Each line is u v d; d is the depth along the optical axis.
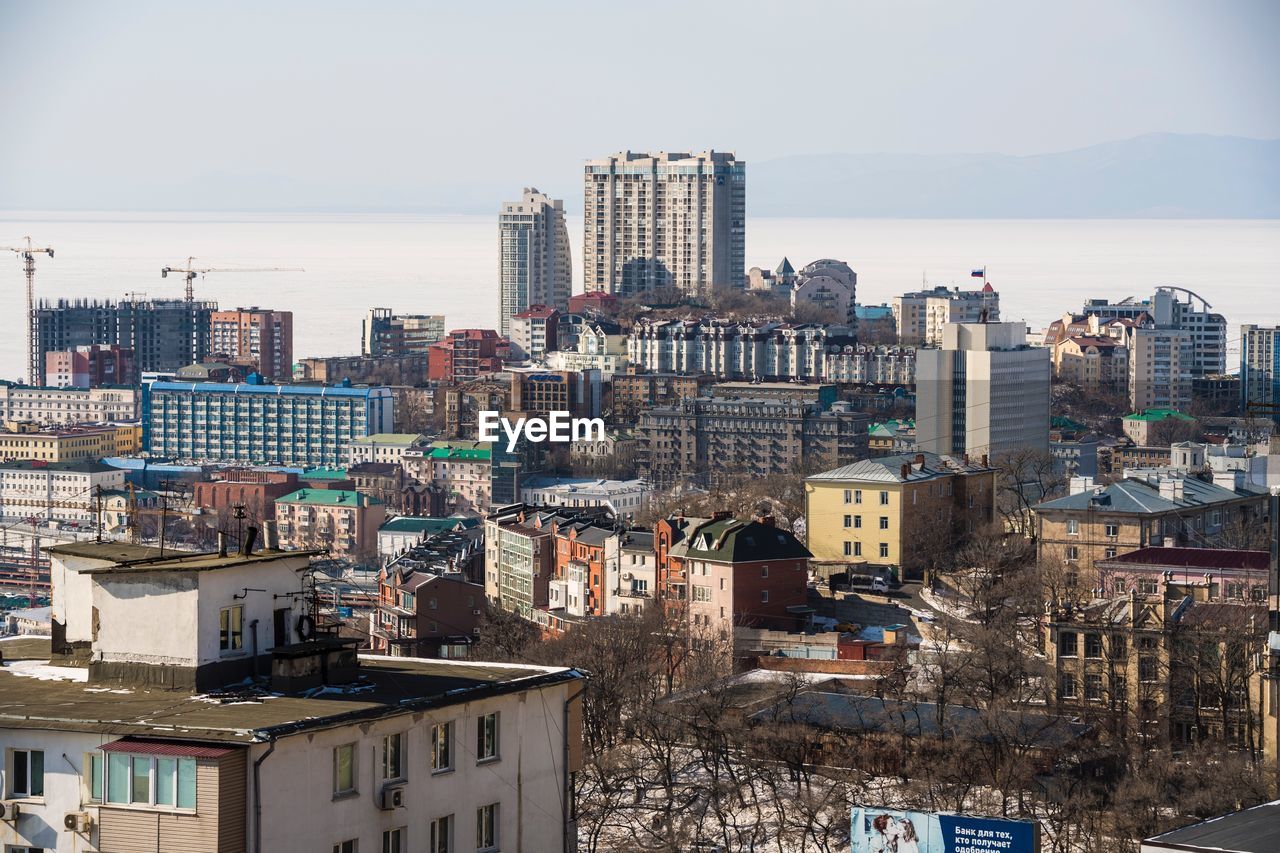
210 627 151.25
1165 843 146.88
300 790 142.12
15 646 173.12
